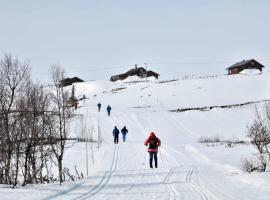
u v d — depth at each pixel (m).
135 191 18.36
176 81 128.50
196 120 80.94
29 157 25.88
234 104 90.25
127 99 108.50
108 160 32.94
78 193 17.75
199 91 110.44
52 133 27.31
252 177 21.20
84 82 153.38
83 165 34.94
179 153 38.16
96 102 108.62
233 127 73.44
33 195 16.92
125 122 73.50
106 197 16.69
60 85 27.66
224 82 118.38
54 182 23.22
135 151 39.75
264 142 30.86
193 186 19.81
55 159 36.84
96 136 59.47
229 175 23.47
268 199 15.61
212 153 40.44
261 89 106.06
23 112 25.69
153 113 84.31
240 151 43.09
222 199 16.02
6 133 24.39
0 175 24.16
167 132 68.00
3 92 25.55
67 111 28.45
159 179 22.48
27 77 26.91
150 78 177.62
